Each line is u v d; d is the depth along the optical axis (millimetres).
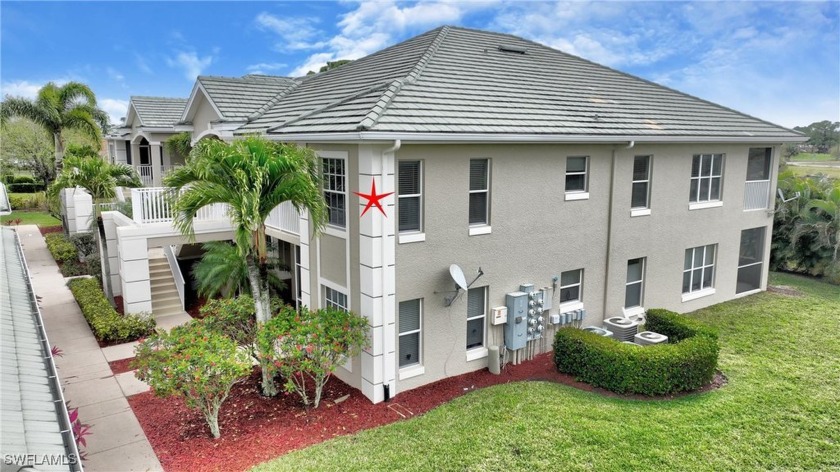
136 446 9531
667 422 10242
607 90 17750
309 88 19234
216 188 10398
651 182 16047
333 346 10602
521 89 15039
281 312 11461
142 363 9539
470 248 12414
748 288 20500
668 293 17250
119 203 20656
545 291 13945
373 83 14398
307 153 11320
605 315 15578
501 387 11961
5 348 7004
